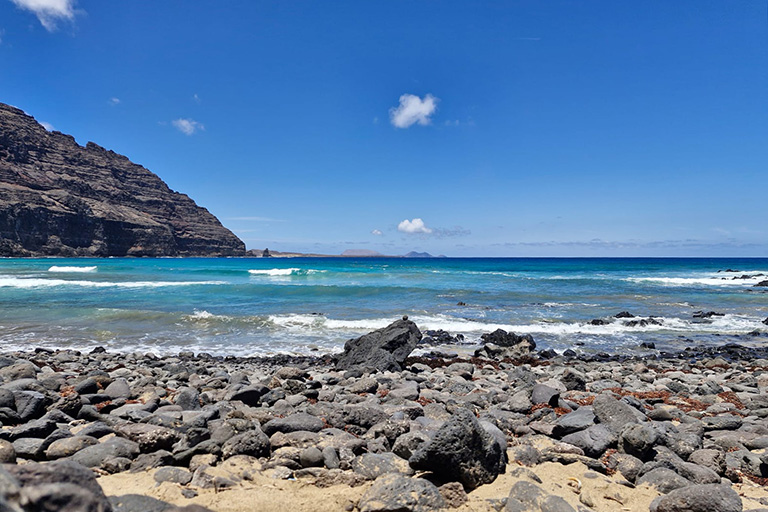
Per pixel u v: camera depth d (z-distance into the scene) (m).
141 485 3.88
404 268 67.31
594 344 17.47
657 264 97.06
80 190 177.38
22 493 2.02
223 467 4.24
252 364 13.27
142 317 20.36
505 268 70.12
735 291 33.53
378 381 9.98
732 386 10.21
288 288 30.91
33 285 33.28
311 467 4.38
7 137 172.00
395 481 3.76
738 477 4.77
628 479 4.63
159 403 7.03
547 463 4.89
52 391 7.13
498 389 9.27
